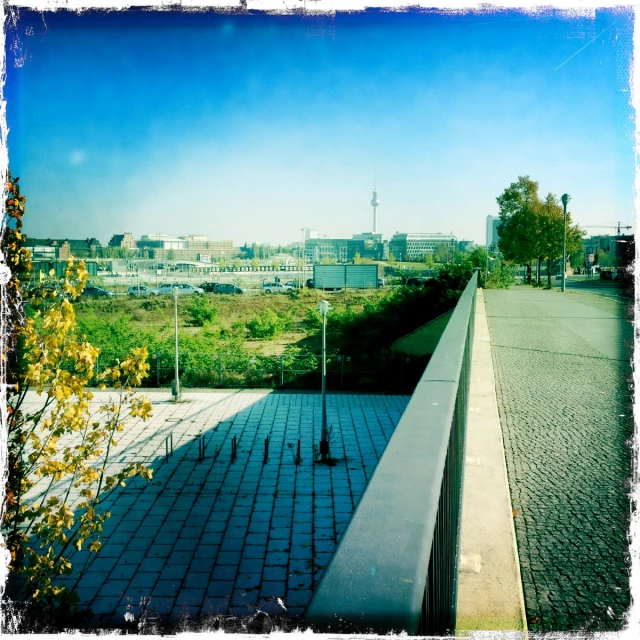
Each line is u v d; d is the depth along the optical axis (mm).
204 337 39031
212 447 18609
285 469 16781
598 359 11766
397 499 1260
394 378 28594
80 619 8094
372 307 40875
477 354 12125
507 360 11625
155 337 34062
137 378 8805
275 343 40656
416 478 1390
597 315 20906
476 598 2957
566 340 14484
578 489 4887
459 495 3670
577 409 7652
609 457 5711
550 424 6930
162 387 28250
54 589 7516
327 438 19344
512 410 7641
